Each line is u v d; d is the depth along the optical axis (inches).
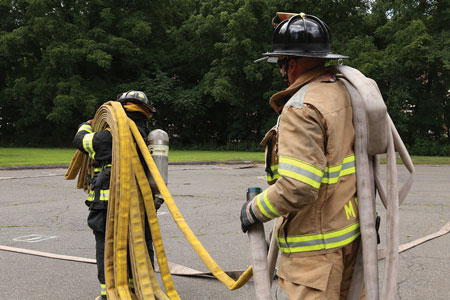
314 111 70.6
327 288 72.4
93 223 128.2
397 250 73.0
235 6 1168.8
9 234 234.1
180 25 1369.3
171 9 1333.7
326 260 72.8
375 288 72.5
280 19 86.0
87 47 1114.7
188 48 1226.0
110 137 128.1
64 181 455.2
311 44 78.5
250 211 74.5
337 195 72.6
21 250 198.7
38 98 1150.3
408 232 241.8
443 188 433.1
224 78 1102.4
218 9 1149.7
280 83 1107.9
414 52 1003.9
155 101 1176.8
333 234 72.7
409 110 1165.1
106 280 121.1
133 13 1199.6
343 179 72.9
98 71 1246.9
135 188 119.5
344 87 75.6
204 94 1184.2
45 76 1147.3
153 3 1261.1
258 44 1126.4
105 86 1210.0
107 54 1123.3
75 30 1143.6
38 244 213.9
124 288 118.7
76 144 131.4
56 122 1171.9
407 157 79.4
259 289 74.4
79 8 1189.7
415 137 1127.6
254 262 75.7
